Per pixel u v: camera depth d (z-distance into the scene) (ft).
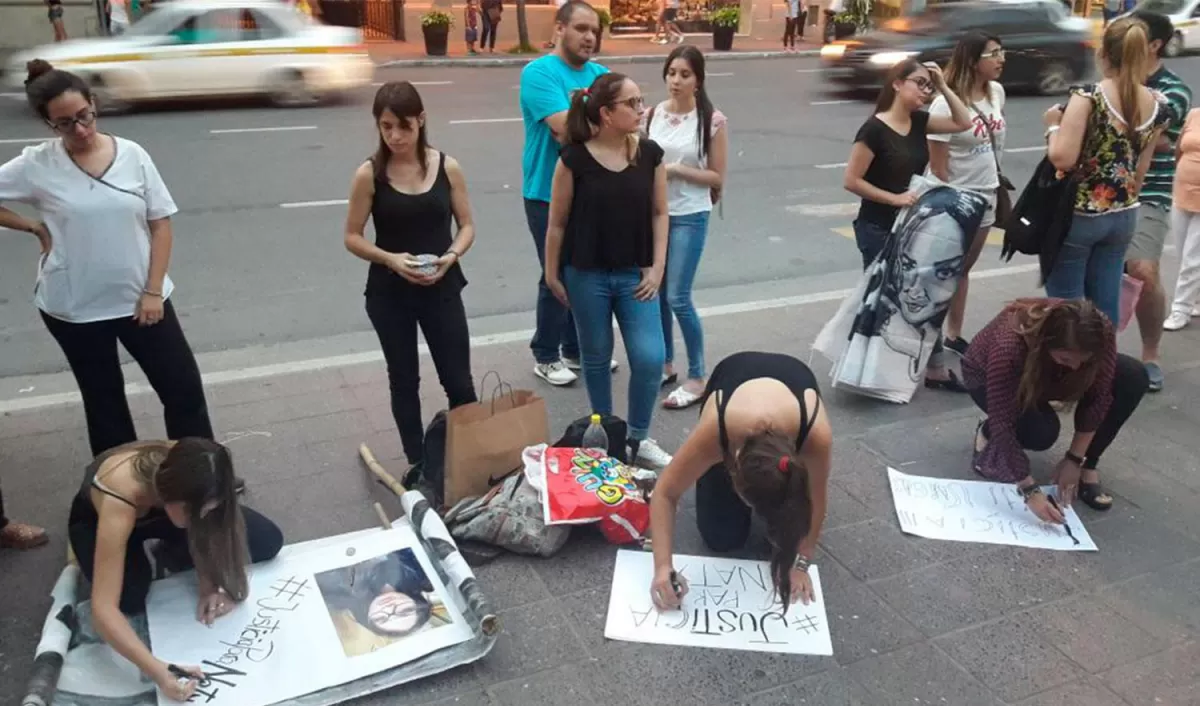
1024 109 46.52
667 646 9.87
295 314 19.90
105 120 39.73
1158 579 11.12
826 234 26.58
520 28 67.15
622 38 80.02
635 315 12.62
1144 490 12.95
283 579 10.36
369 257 11.60
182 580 10.32
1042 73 50.26
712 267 23.59
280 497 12.46
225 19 41.91
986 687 9.40
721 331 18.76
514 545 11.05
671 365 16.12
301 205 27.91
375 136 37.52
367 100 45.91
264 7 42.93
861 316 15.35
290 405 15.17
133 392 15.48
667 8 77.20
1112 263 14.85
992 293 21.09
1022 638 10.09
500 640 9.91
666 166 14.05
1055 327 11.00
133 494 8.92
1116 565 11.35
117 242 10.94
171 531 9.82
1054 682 9.48
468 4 65.36
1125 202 14.32
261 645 9.52
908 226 14.89
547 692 9.23
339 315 19.92
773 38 84.99
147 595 10.03
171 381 11.78
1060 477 12.33
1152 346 16.06
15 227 10.88
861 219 15.87
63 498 12.42
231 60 41.83
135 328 11.42
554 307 15.67
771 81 57.26
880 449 13.97
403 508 11.76
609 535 11.27
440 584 10.43
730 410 9.45
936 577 11.07
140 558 9.80
